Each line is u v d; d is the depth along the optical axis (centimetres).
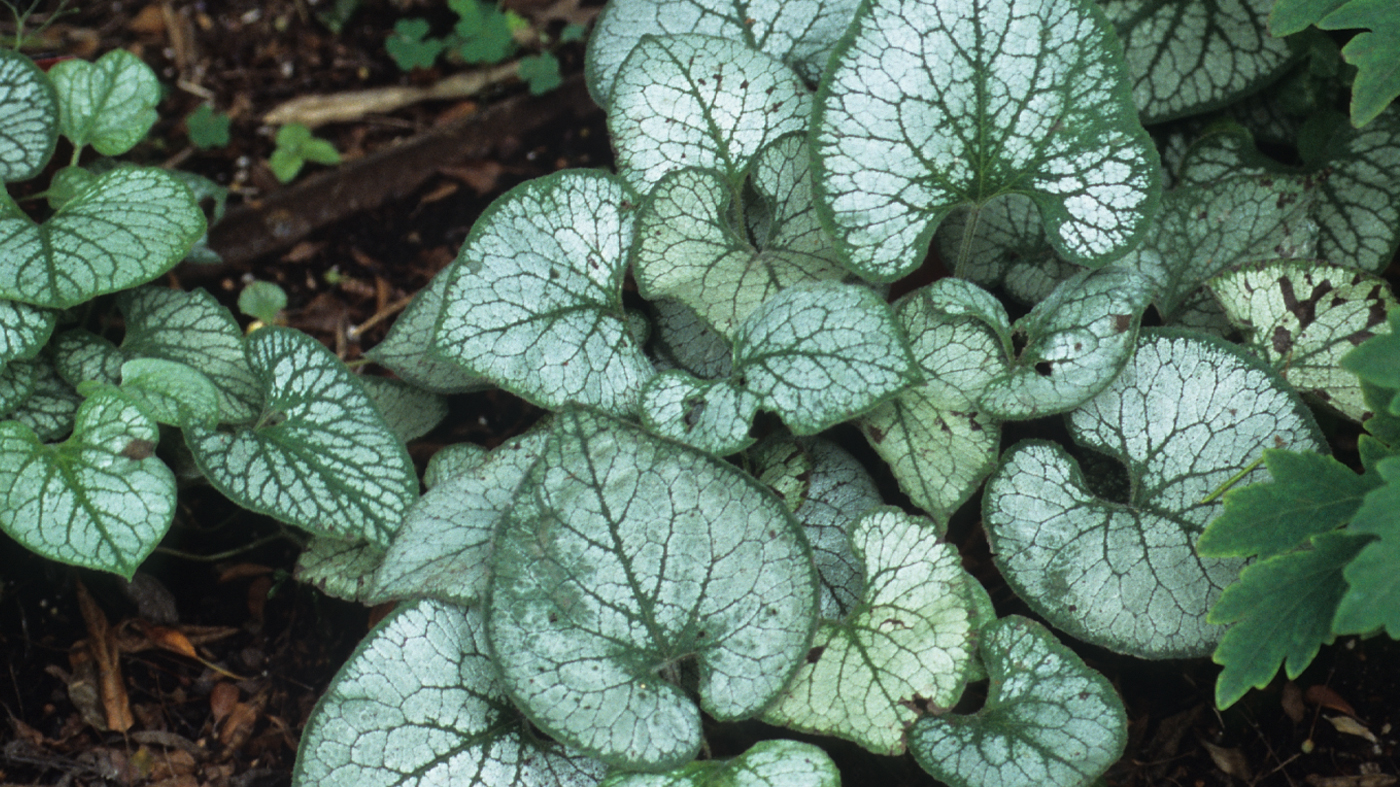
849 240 148
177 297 156
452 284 149
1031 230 156
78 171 157
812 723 145
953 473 148
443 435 165
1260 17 158
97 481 147
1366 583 135
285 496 149
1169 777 151
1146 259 153
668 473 145
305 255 172
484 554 148
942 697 145
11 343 150
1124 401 149
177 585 160
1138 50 158
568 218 151
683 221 150
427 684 146
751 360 147
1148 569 147
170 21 180
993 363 148
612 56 158
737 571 145
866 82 148
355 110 177
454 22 180
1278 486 141
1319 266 151
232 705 156
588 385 150
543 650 144
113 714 155
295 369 152
